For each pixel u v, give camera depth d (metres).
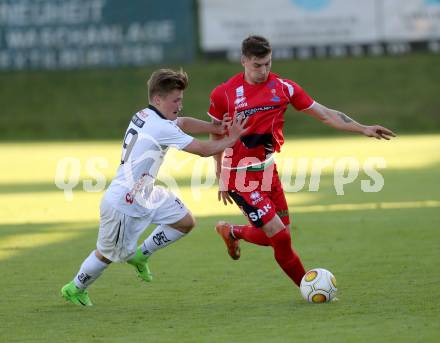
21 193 57.72
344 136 108.31
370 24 124.38
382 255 32.62
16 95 126.25
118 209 24.67
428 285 26.61
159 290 27.48
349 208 47.16
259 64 26.03
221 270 30.75
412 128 114.38
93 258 25.09
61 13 122.25
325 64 128.50
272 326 21.75
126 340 20.73
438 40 124.25
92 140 109.94
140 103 123.19
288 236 25.70
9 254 34.69
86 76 130.25
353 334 20.45
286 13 124.19
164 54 123.56
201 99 118.88
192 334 21.16
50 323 23.00
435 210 45.19
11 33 122.62
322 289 24.58
